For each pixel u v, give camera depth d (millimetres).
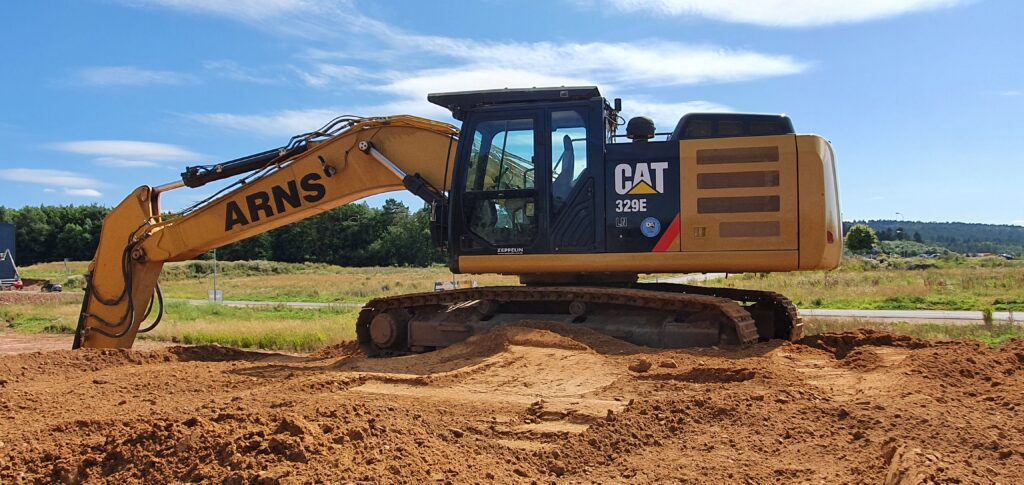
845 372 7977
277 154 11656
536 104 9984
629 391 7113
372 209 99688
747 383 7074
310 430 4977
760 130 9719
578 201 9812
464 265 10141
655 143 9695
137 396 7922
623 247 9672
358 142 11297
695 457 5070
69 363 10266
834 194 9727
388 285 45562
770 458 5004
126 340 11859
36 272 70750
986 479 4230
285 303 31500
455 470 4672
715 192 9508
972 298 26156
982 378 7219
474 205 10172
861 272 43375
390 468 4551
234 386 8398
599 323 10016
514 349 8883
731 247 9445
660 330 9672
